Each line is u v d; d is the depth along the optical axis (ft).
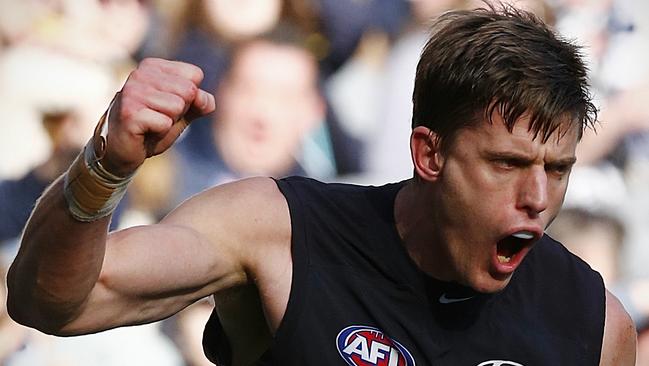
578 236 69.41
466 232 27.78
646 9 70.49
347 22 67.46
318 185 30.60
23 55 65.05
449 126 27.48
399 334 29.17
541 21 28.73
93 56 65.82
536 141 26.53
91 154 23.22
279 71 66.90
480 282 28.27
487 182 27.02
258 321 29.86
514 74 26.53
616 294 68.69
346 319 28.96
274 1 66.85
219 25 66.49
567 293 31.19
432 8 67.97
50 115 65.21
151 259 26.48
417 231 29.04
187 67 23.34
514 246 28.14
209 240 28.27
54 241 23.88
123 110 22.68
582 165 69.56
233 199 29.19
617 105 69.82
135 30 66.13
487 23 27.76
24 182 64.49
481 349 29.68
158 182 65.31
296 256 29.09
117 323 26.73
